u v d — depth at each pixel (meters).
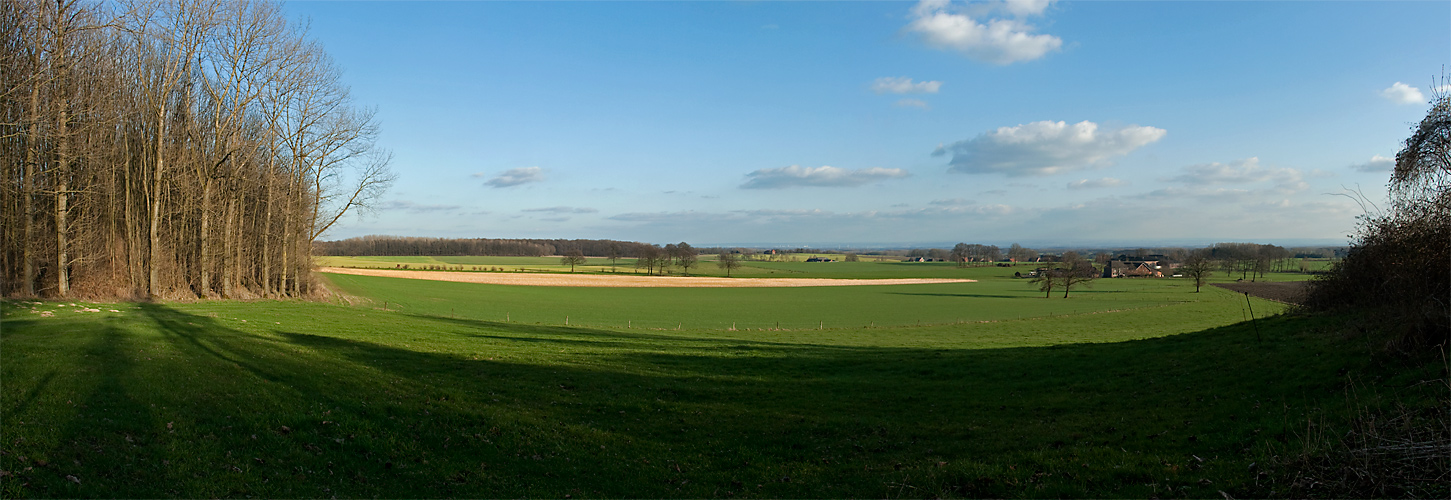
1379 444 8.50
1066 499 9.41
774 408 16.23
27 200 33.22
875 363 24.44
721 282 124.25
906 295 99.88
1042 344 35.09
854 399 17.36
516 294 83.00
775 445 13.19
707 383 19.66
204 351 18.42
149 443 10.49
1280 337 20.48
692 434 13.91
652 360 24.73
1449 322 12.38
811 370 22.72
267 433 11.64
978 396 17.48
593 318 59.19
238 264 50.59
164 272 42.84
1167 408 14.26
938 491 10.11
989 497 9.82
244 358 17.94
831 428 14.24
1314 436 10.05
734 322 58.97
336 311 39.91
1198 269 97.19
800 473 11.47
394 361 20.84
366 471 10.79
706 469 11.83
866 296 97.56
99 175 38.44
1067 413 14.81
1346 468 8.38
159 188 40.12
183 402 12.67
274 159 51.53
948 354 27.50
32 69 32.62
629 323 55.47
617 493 10.62
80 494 8.50
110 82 37.66
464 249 199.38
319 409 13.44
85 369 14.11
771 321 60.50
